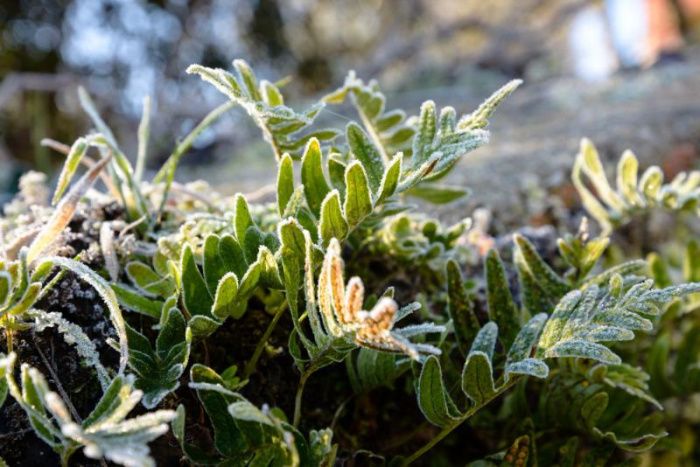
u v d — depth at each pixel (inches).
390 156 14.9
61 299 12.2
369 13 98.0
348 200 11.4
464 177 24.5
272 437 11.2
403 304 14.6
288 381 13.6
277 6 73.1
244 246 12.3
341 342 11.0
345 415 14.1
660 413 15.2
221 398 11.4
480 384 11.8
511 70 73.5
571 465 13.7
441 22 88.0
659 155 28.2
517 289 15.6
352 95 14.5
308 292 11.3
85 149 13.0
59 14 59.2
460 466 14.6
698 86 45.9
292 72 77.2
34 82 44.4
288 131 13.0
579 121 36.0
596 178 16.0
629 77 52.8
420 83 69.0
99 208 14.1
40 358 11.8
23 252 11.1
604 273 13.7
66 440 10.4
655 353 15.9
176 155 14.4
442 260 14.9
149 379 11.6
